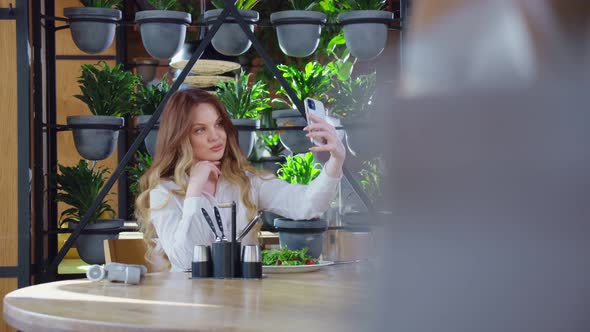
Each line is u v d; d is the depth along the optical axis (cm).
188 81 416
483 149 30
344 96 378
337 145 253
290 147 384
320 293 179
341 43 443
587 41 30
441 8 32
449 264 31
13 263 340
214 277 217
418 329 32
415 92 32
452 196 31
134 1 565
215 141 282
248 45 374
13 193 341
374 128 35
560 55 30
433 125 31
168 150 281
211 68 388
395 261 32
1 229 341
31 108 352
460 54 31
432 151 31
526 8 30
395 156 32
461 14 31
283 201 286
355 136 366
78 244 371
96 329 139
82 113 614
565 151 29
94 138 367
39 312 154
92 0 371
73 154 616
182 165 274
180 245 249
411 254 32
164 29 362
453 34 31
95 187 381
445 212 31
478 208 30
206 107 282
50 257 393
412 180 32
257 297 172
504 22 30
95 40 365
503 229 30
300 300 166
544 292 29
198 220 251
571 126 29
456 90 31
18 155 341
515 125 30
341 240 346
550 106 30
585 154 29
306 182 384
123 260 278
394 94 33
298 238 354
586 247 29
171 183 279
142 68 524
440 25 32
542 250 29
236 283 203
